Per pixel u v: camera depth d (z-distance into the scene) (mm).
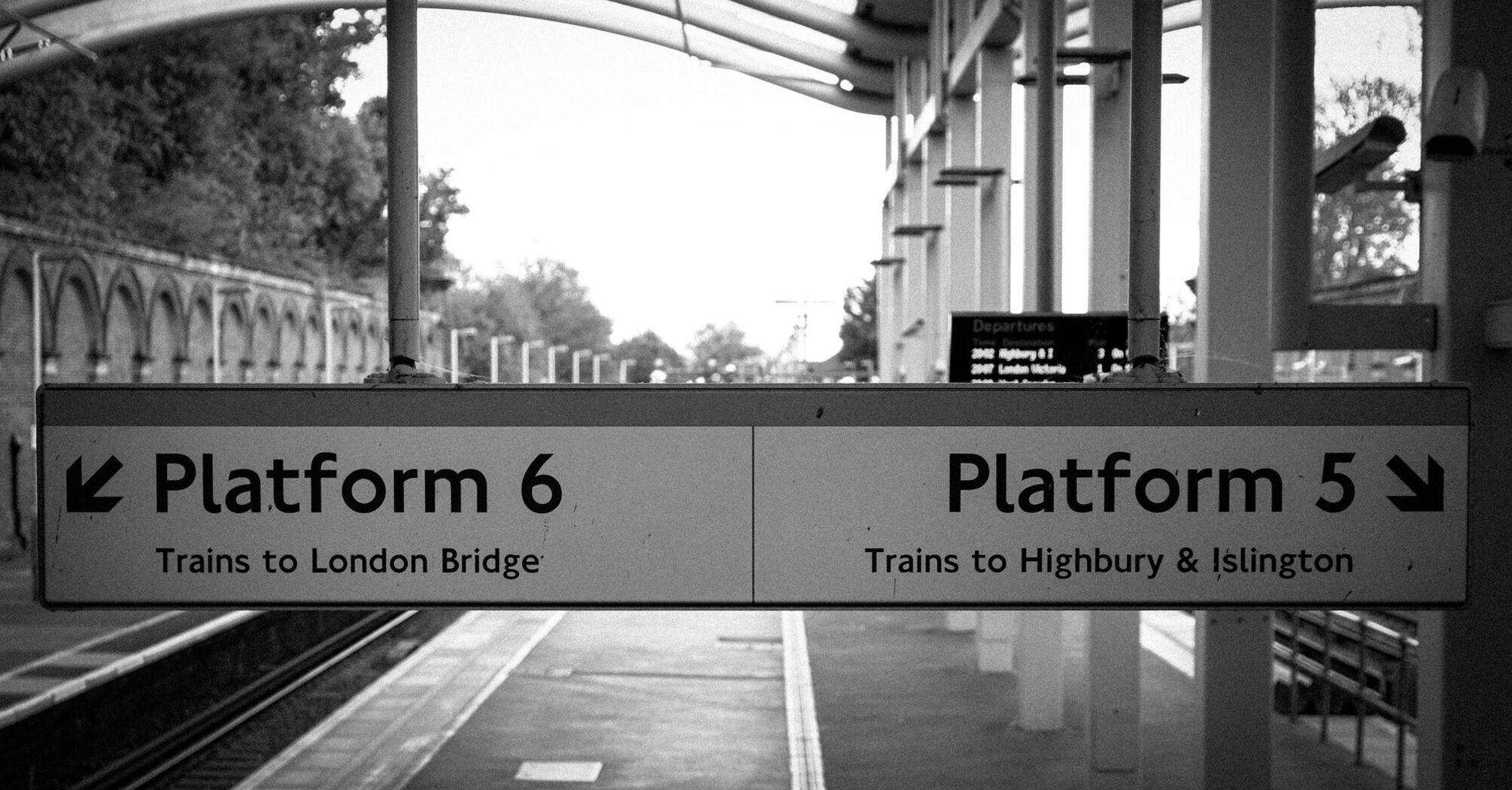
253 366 52375
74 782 13766
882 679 18438
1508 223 6660
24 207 48281
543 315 140125
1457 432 4387
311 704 17953
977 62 20625
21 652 19031
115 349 40656
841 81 40062
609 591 4352
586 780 13273
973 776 13555
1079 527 4371
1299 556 4391
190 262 45688
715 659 20000
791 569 4352
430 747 14547
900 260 34062
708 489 4348
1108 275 13391
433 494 4348
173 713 17859
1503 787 6637
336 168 78938
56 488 4336
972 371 11719
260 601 4344
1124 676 12773
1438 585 4391
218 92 66625
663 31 40625
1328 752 13500
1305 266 6637
